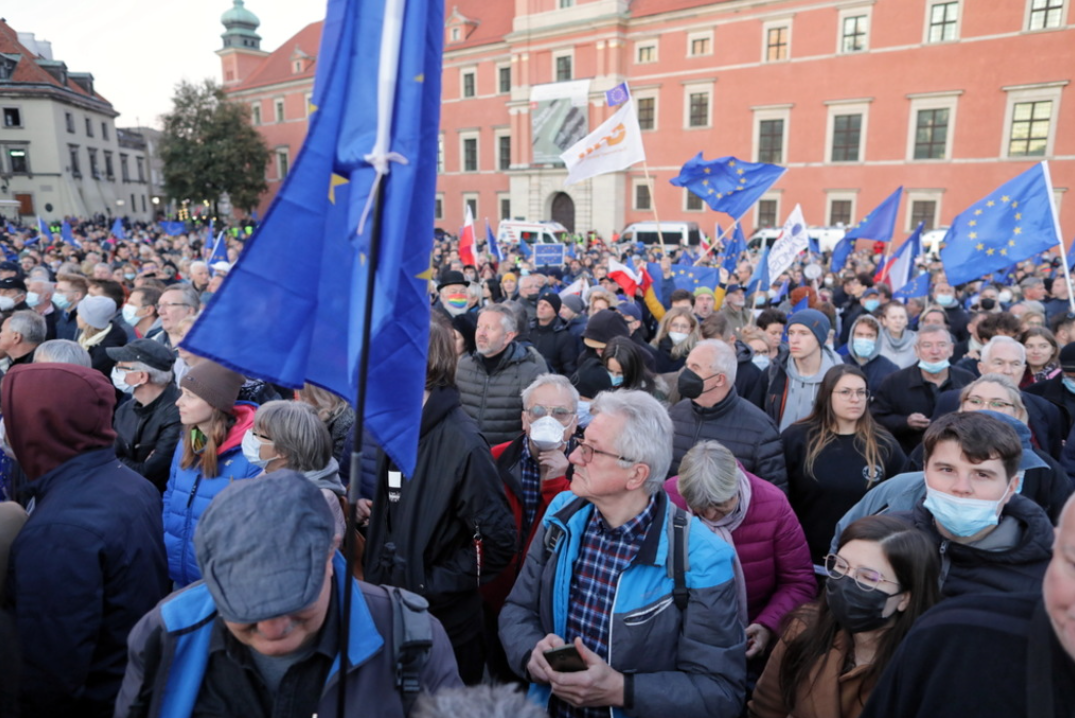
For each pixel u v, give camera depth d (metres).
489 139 42.88
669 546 2.08
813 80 31.73
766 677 2.21
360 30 1.54
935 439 2.30
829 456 3.43
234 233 35.47
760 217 34.16
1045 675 1.06
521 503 3.22
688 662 2.02
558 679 1.95
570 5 37.88
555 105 38.56
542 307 6.62
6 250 17.66
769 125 33.34
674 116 35.91
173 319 4.73
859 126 31.02
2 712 1.30
